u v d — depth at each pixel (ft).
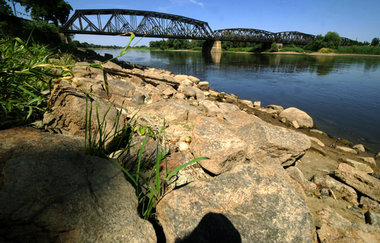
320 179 10.53
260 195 5.60
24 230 2.64
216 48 218.59
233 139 8.41
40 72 5.65
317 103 35.68
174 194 5.26
